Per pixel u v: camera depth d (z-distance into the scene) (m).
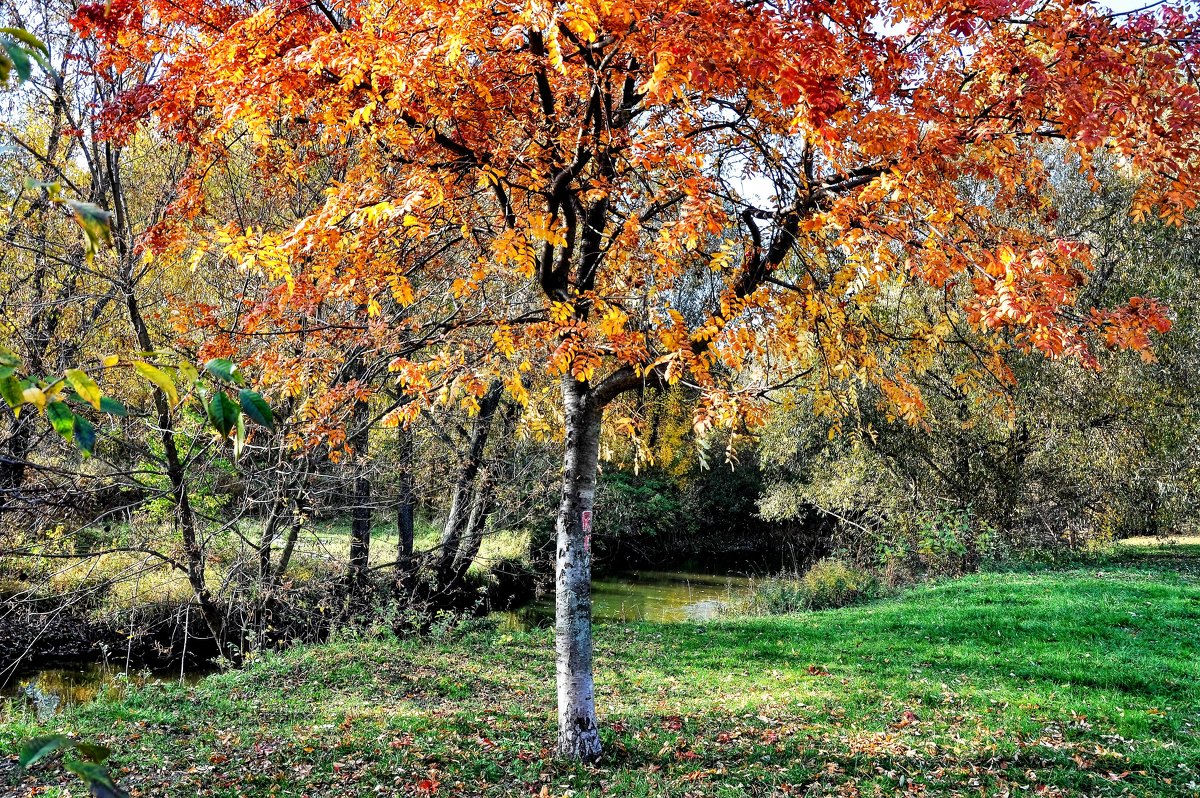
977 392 10.48
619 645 14.08
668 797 6.67
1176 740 8.12
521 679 11.72
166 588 14.33
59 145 11.88
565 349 6.23
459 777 7.23
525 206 7.27
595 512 25.19
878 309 12.15
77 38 9.77
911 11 5.78
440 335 8.47
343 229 6.61
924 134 5.87
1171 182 5.64
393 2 5.61
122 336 11.72
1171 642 12.28
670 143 6.73
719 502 34.16
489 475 16.61
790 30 5.34
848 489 21.30
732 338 6.30
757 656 13.02
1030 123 5.82
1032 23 5.70
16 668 12.88
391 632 14.54
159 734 8.55
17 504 9.40
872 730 8.73
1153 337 17.64
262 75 5.80
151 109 7.58
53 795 6.45
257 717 9.41
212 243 8.01
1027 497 20.14
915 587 19.25
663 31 5.12
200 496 11.62
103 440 11.70
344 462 12.42
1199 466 18.92
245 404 1.35
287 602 12.95
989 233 6.36
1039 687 10.23
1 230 10.81
